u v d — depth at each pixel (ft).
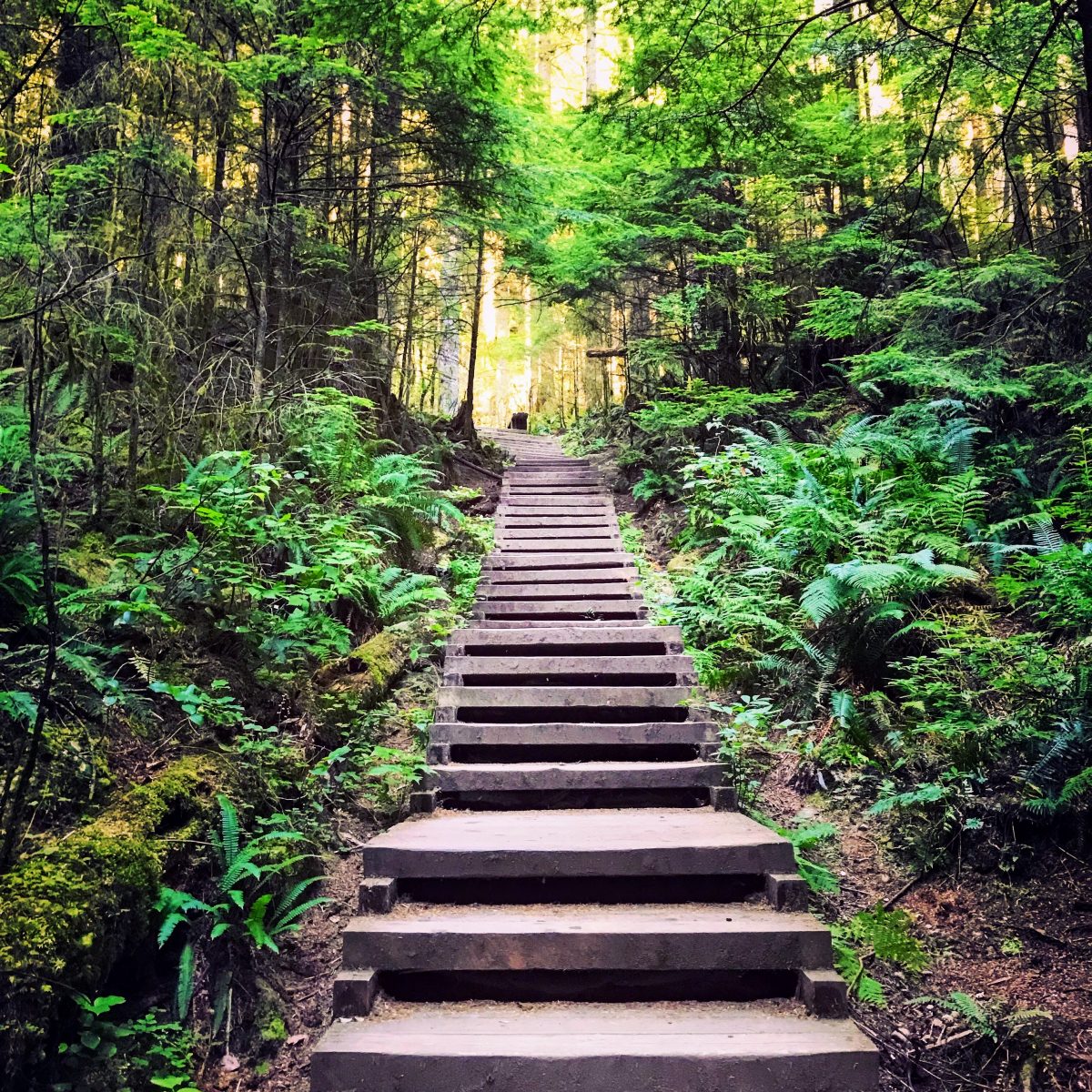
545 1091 7.41
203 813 10.69
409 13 16.80
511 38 23.70
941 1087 9.29
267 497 17.06
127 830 9.58
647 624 20.39
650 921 9.41
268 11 20.99
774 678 16.96
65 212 18.48
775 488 22.56
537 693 15.99
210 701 12.22
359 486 21.40
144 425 17.70
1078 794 12.17
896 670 16.08
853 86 33.01
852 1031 8.00
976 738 13.34
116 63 20.11
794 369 36.24
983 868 12.25
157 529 15.89
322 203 29.04
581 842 10.71
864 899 11.98
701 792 13.38
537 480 39.52
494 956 8.95
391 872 10.38
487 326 85.97
